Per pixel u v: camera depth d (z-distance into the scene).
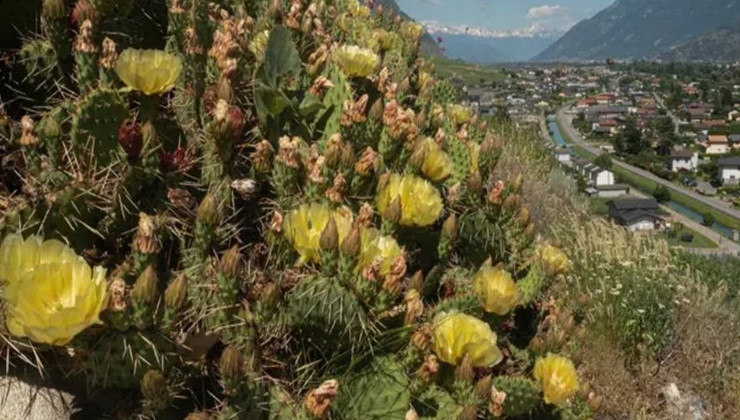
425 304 1.94
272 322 1.45
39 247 1.17
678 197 50.62
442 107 3.19
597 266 4.62
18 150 1.48
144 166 1.45
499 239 2.16
